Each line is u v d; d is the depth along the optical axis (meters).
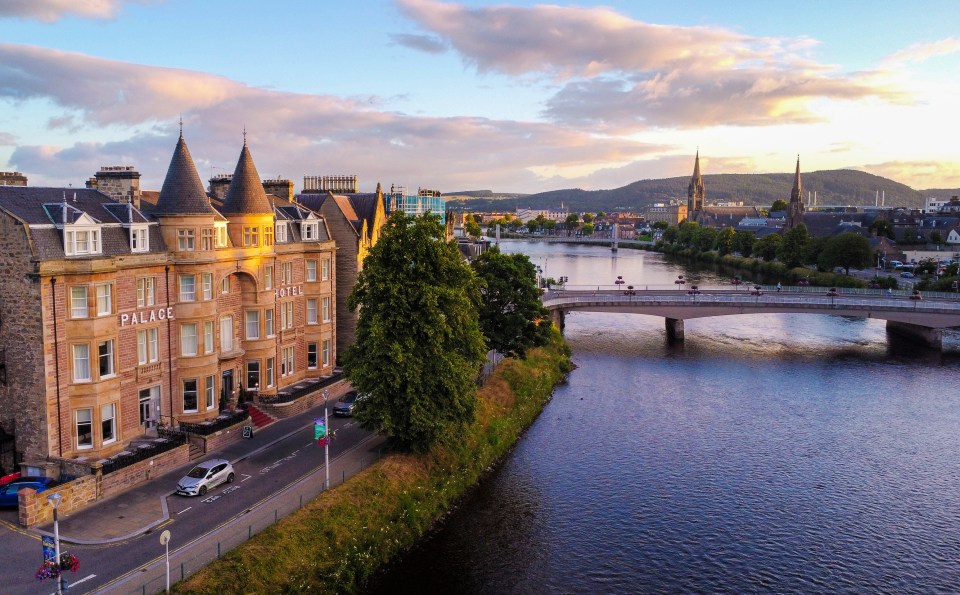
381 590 46.03
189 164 59.56
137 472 51.34
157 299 57.06
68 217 50.69
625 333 136.00
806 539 53.97
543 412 84.31
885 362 111.50
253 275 67.25
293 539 44.44
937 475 65.81
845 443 74.06
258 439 62.03
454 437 60.19
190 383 60.50
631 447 72.56
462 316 59.81
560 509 58.34
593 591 46.97
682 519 56.88
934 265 193.25
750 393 93.06
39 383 48.81
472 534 53.91
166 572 37.44
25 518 44.00
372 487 53.06
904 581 48.50
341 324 83.62
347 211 86.19
